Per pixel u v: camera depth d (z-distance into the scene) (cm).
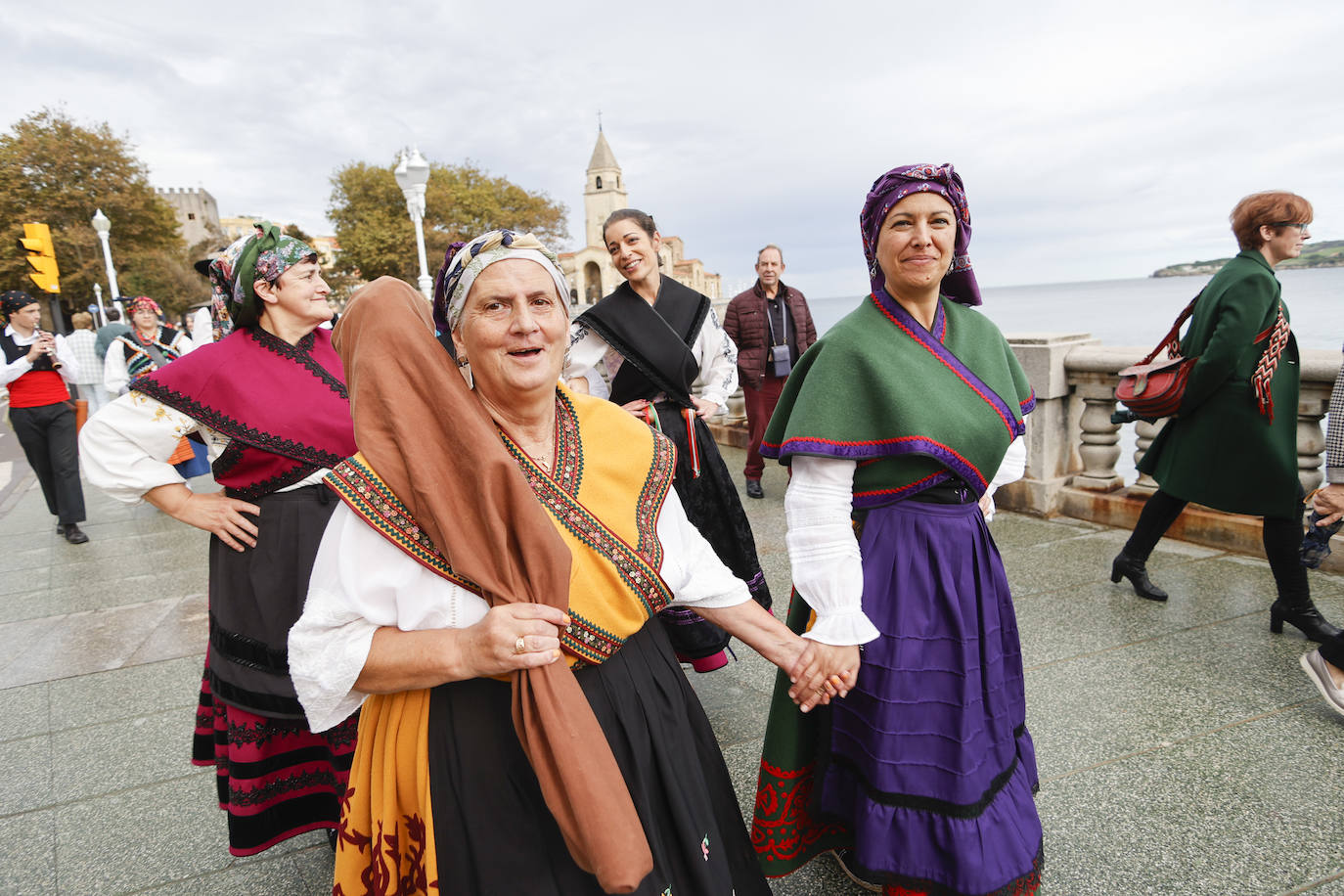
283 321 199
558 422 128
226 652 185
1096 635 313
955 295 175
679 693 131
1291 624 311
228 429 185
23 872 212
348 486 106
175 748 275
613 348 287
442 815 111
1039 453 474
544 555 106
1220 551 398
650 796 119
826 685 147
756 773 237
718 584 140
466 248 116
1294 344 291
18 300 562
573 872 111
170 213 4450
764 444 174
